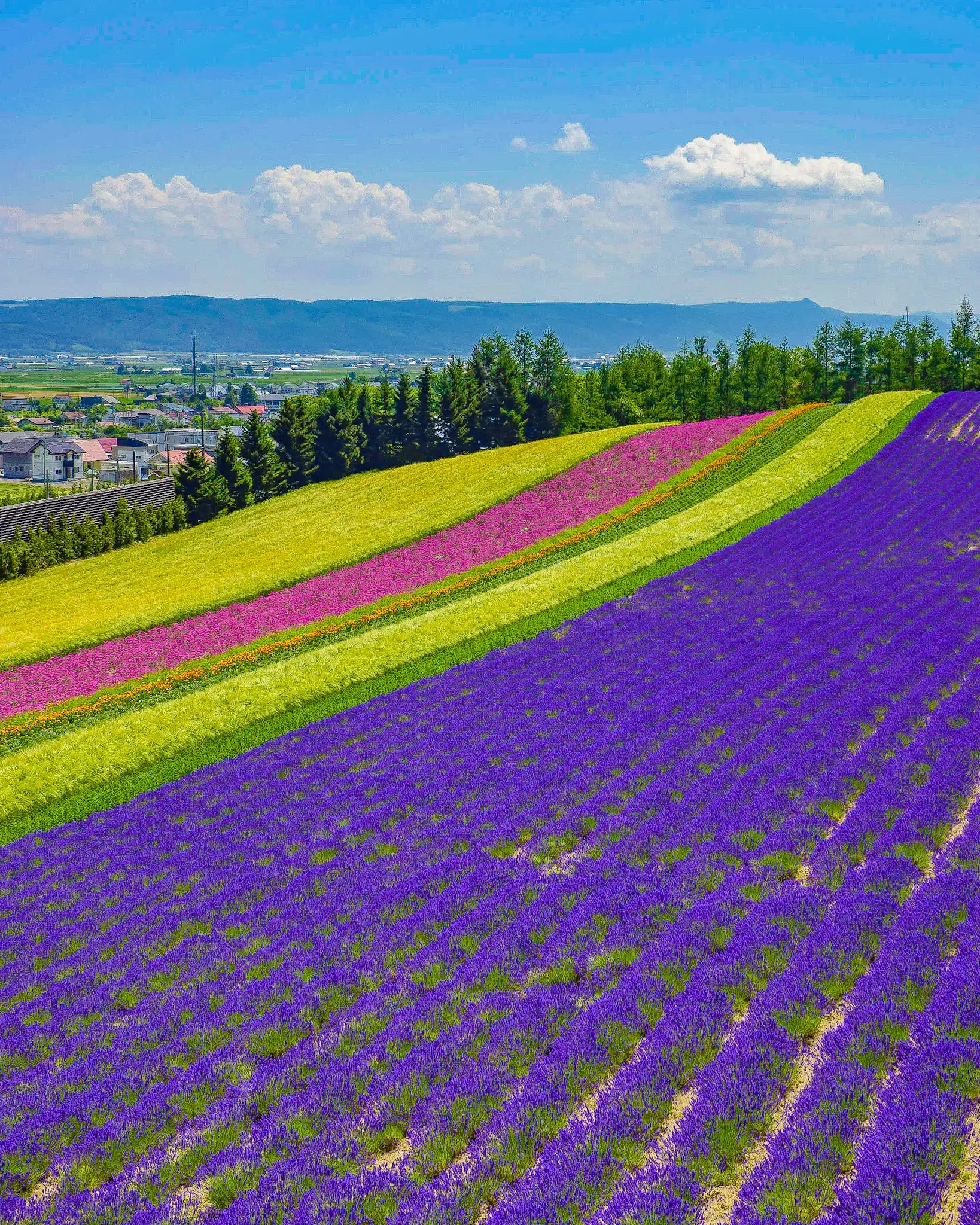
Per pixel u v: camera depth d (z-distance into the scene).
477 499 70.44
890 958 12.57
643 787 20.73
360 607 48.16
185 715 32.31
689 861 16.52
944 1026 10.91
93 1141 11.17
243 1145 10.78
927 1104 9.68
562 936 14.64
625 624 35.62
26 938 17.34
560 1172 9.46
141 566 74.31
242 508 100.94
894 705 23.59
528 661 32.75
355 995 14.02
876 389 117.06
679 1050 11.30
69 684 42.59
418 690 31.31
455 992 13.44
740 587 38.91
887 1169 8.89
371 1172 10.01
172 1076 12.53
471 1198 9.41
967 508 47.47
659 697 26.78
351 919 16.34
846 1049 10.86
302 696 33.22
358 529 69.25
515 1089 11.22
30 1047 13.66
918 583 36.41
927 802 17.55
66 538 83.31
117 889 19.14
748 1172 9.52
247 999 14.04
